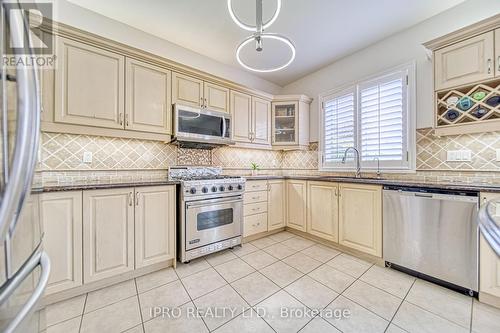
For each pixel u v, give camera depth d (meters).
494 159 1.86
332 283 1.80
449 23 2.12
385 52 2.59
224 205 2.47
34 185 0.81
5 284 0.60
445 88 1.94
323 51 2.86
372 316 1.40
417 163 2.32
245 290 1.70
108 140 2.21
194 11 2.13
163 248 2.04
